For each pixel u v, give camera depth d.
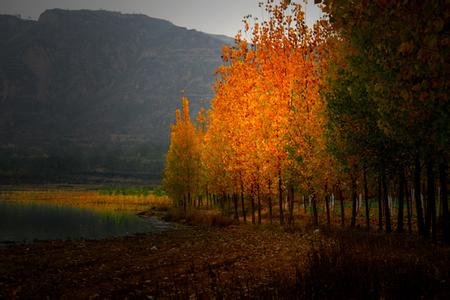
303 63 25.86
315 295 6.55
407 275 7.30
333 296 6.54
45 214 47.41
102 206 64.69
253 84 29.33
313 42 25.56
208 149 38.91
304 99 25.42
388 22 6.33
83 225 35.03
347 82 17.27
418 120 9.54
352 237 14.06
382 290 6.96
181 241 19.84
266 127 28.08
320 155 23.38
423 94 6.07
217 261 13.59
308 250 14.30
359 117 16.97
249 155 28.61
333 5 6.84
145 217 44.44
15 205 63.94
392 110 10.38
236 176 31.45
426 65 6.12
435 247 12.16
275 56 27.64
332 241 15.09
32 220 39.69
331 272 7.36
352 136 17.52
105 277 11.60
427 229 15.66
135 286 10.33
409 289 6.82
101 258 15.09
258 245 17.45
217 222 31.69
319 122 23.39
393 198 37.03
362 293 6.61
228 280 10.27
